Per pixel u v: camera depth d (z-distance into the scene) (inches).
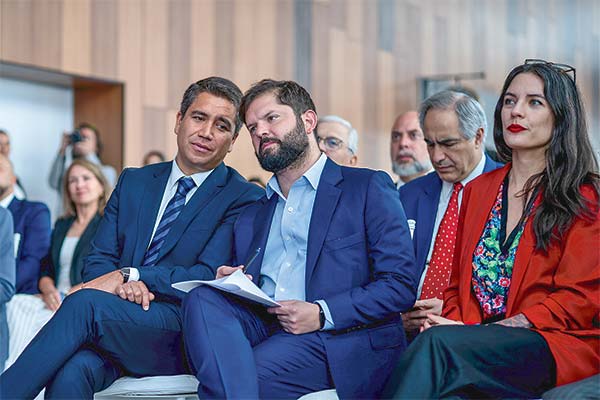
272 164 142.5
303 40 503.8
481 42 639.1
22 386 131.4
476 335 119.3
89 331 138.3
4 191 250.4
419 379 115.8
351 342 134.0
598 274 124.3
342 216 140.2
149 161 378.0
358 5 543.8
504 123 138.6
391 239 137.1
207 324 130.1
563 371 121.6
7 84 378.9
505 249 135.3
